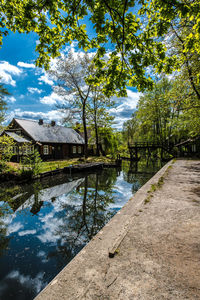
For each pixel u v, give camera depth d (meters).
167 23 2.97
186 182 5.76
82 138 35.44
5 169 13.05
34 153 14.86
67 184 13.11
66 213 7.34
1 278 3.47
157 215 3.00
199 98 11.17
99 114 27.81
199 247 1.98
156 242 2.12
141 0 2.99
